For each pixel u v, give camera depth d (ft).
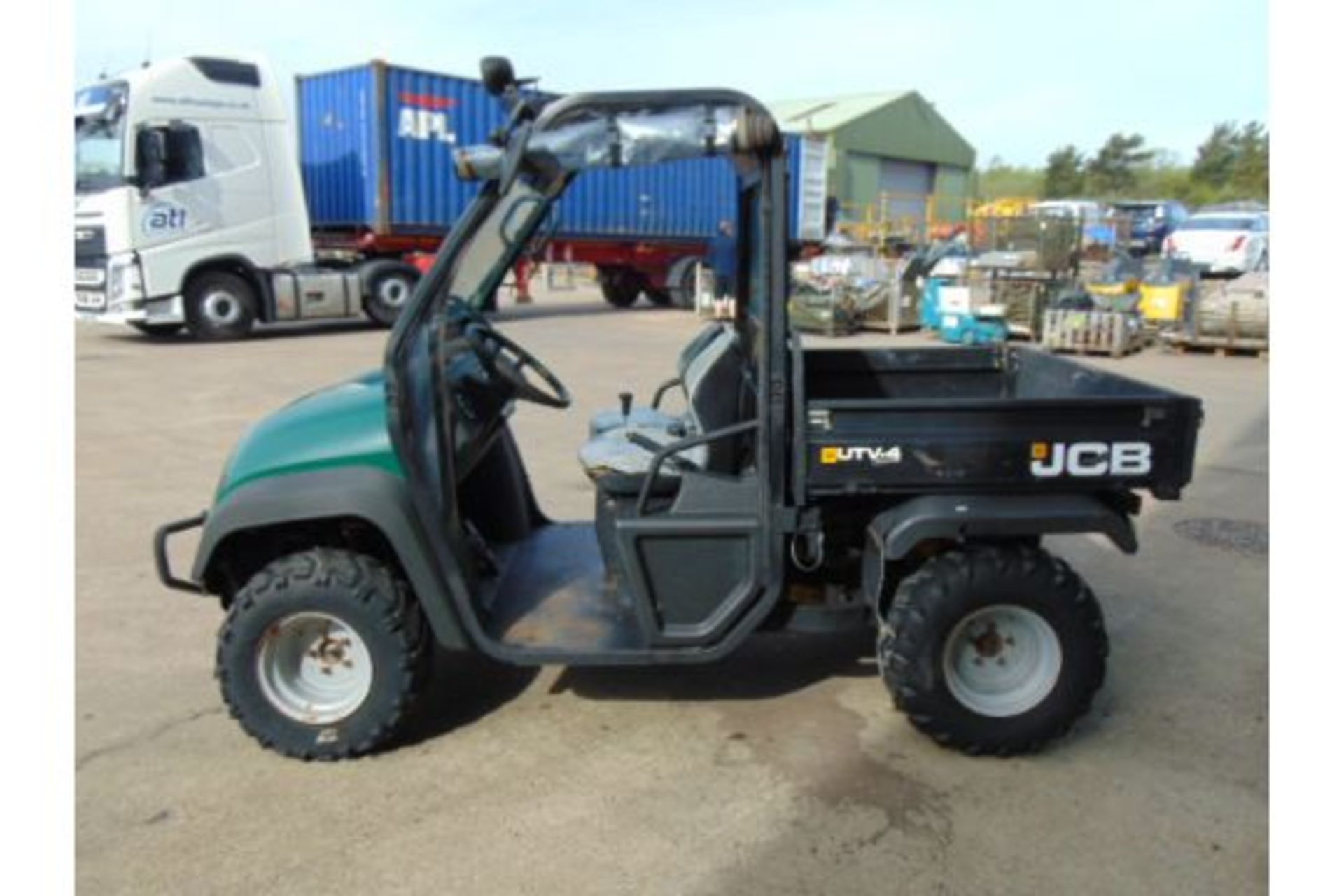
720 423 11.35
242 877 8.86
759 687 12.41
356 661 10.66
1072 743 11.08
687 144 10.06
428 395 10.51
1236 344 40.78
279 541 11.27
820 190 68.80
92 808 9.85
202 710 11.77
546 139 10.03
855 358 14.38
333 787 10.26
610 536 11.60
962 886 8.72
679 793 10.11
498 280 12.24
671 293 61.57
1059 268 50.06
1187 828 9.53
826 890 8.66
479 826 9.59
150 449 23.79
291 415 11.16
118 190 38.93
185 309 41.65
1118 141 220.02
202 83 40.14
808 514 10.68
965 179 153.79
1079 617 10.55
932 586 10.48
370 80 46.44
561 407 12.97
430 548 10.41
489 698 12.13
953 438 10.45
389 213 47.62
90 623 14.12
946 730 10.60
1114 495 11.25
